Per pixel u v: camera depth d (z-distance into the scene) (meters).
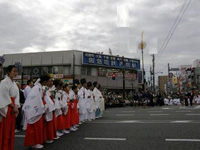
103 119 10.74
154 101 24.94
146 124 8.62
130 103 24.27
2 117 4.38
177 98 29.33
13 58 33.12
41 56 32.16
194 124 8.45
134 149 5.04
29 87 8.84
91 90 11.12
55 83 7.05
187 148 5.04
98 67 33.56
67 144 5.68
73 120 7.76
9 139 4.60
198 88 55.00
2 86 4.39
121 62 35.72
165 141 5.74
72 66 30.78
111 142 5.76
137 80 38.72
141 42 33.97
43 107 5.40
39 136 5.38
